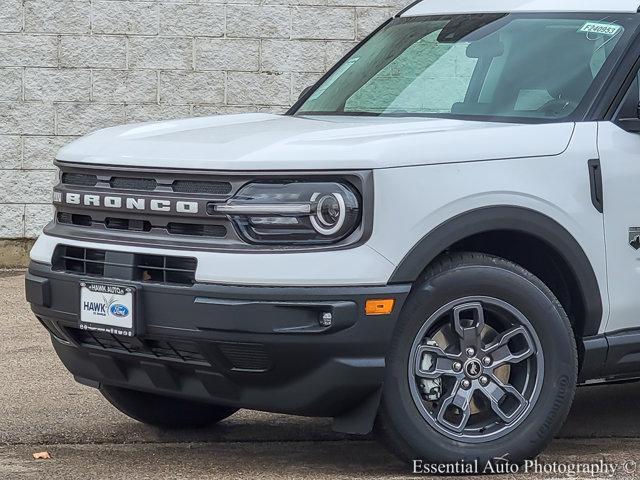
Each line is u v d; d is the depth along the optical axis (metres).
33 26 10.70
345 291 4.86
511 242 5.40
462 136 5.17
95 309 5.20
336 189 4.89
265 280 4.85
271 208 4.89
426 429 5.16
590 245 5.40
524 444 5.28
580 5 6.11
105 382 5.56
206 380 5.11
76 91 10.80
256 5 10.98
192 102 10.97
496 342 5.25
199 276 4.93
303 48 11.08
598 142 5.47
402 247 4.95
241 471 5.39
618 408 6.90
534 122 5.60
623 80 5.67
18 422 6.25
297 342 4.87
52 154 10.80
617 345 5.54
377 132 5.29
